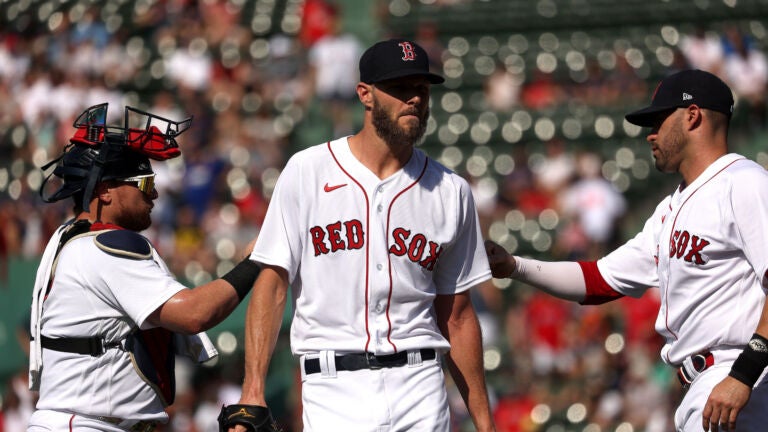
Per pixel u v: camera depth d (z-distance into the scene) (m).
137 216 15.00
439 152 54.00
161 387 14.82
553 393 38.00
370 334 13.49
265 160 49.41
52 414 14.39
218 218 45.38
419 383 13.62
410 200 13.69
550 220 47.47
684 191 15.15
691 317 14.85
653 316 38.19
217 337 33.34
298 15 60.12
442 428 13.62
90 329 14.36
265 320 13.70
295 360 33.69
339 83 53.47
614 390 37.50
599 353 38.34
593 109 55.09
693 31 59.34
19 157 48.75
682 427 15.00
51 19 58.69
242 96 54.19
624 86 56.34
